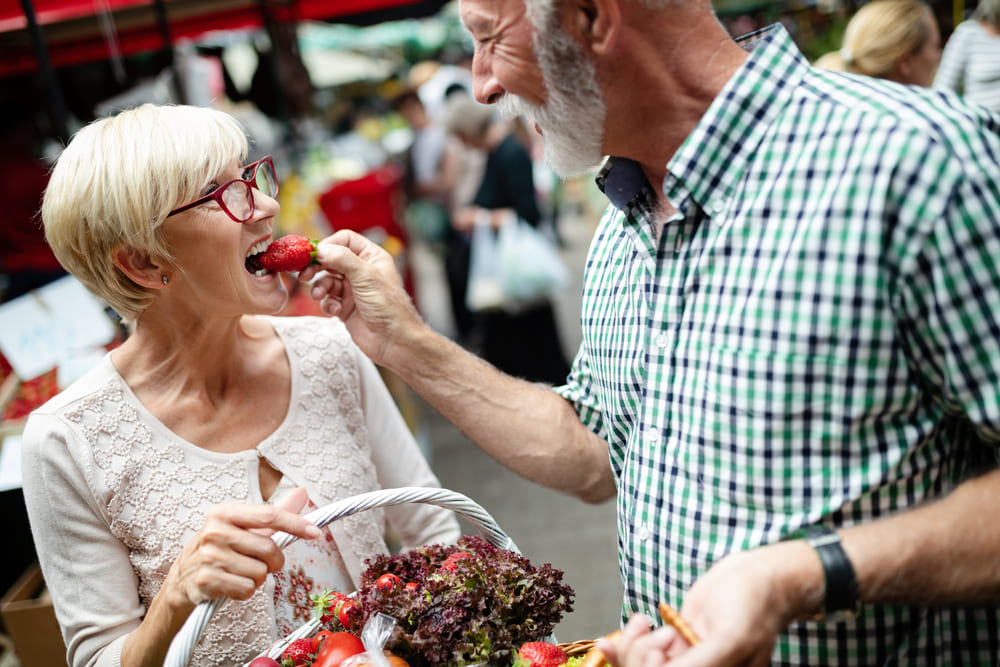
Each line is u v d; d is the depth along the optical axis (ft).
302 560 5.39
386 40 45.19
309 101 18.93
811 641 3.82
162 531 5.13
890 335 3.46
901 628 3.77
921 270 3.37
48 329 10.42
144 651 4.62
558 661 4.28
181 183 4.71
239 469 5.36
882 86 3.70
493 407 5.28
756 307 3.68
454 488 15.55
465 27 4.15
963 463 3.83
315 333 5.92
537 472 5.27
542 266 18.26
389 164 28.27
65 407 5.13
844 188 3.47
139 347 5.39
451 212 22.57
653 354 4.15
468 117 17.94
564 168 4.33
